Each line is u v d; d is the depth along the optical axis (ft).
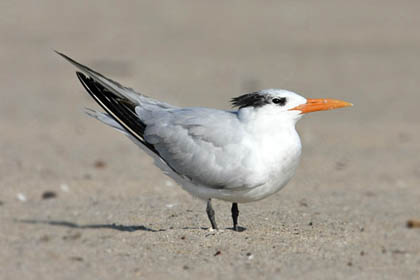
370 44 98.78
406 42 99.45
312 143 58.49
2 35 103.24
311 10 119.34
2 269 26.23
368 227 34.65
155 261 27.76
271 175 31.14
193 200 40.63
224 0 128.16
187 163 32.17
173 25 111.34
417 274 26.86
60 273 26.03
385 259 28.66
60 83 79.20
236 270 26.84
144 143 33.63
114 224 34.81
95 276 25.86
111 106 33.91
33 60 90.02
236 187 31.45
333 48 97.09
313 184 45.98
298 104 31.24
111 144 57.57
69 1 126.72
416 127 63.57
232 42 101.19
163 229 33.73
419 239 32.17
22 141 57.21
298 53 94.58
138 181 46.11
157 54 93.25
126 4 125.39
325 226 34.53
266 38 103.14
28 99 72.33
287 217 36.55
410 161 53.01
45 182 45.39
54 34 104.37
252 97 31.60
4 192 42.65
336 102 31.37
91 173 48.16
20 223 34.50
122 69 83.61
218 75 82.79
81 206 39.24
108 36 103.30
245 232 32.58
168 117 33.35
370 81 80.69
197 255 28.60
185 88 76.18
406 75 83.51
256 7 122.62
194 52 95.14
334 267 27.37
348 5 122.52
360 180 47.50
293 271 26.76
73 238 30.89
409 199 42.27
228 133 31.48
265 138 31.07
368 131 62.28
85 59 88.84
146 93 72.69
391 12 116.57
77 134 60.44
